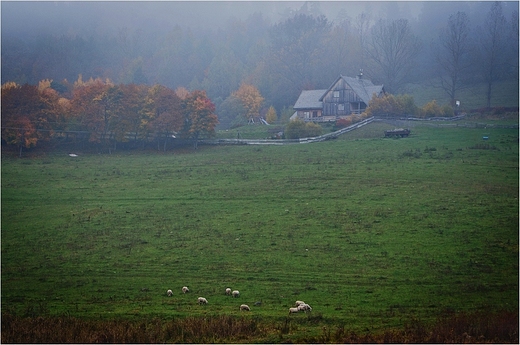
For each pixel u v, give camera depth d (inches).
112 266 2790.4
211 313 2021.4
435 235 3009.4
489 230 3053.6
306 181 4493.1
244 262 2736.2
